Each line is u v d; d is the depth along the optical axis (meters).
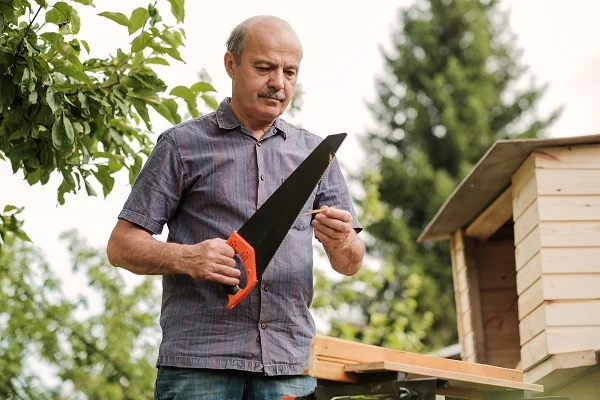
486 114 28.98
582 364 5.20
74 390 11.78
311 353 2.77
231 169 3.57
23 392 10.91
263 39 3.54
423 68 29.92
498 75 30.58
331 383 2.87
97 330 11.67
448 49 30.28
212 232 3.50
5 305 11.06
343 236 3.41
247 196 3.55
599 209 5.68
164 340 3.45
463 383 3.00
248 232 3.28
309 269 3.57
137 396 11.59
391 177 28.11
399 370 2.75
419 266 26.36
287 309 3.48
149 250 3.38
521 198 5.96
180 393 3.38
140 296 12.16
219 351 3.37
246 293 3.26
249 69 3.54
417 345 12.86
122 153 4.99
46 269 11.30
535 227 5.73
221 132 3.62
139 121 5.00
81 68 4.40
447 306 25.88
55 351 11.40
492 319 7.11
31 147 4.52
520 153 5.88
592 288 5.54
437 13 30.45
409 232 27.08
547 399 3.26
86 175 4.75
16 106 4.38
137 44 4.45
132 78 4.60
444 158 28.69
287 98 3.59
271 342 3.43
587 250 5.61
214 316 3.40
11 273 11.09
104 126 4.77
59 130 4.27
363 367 2.77
